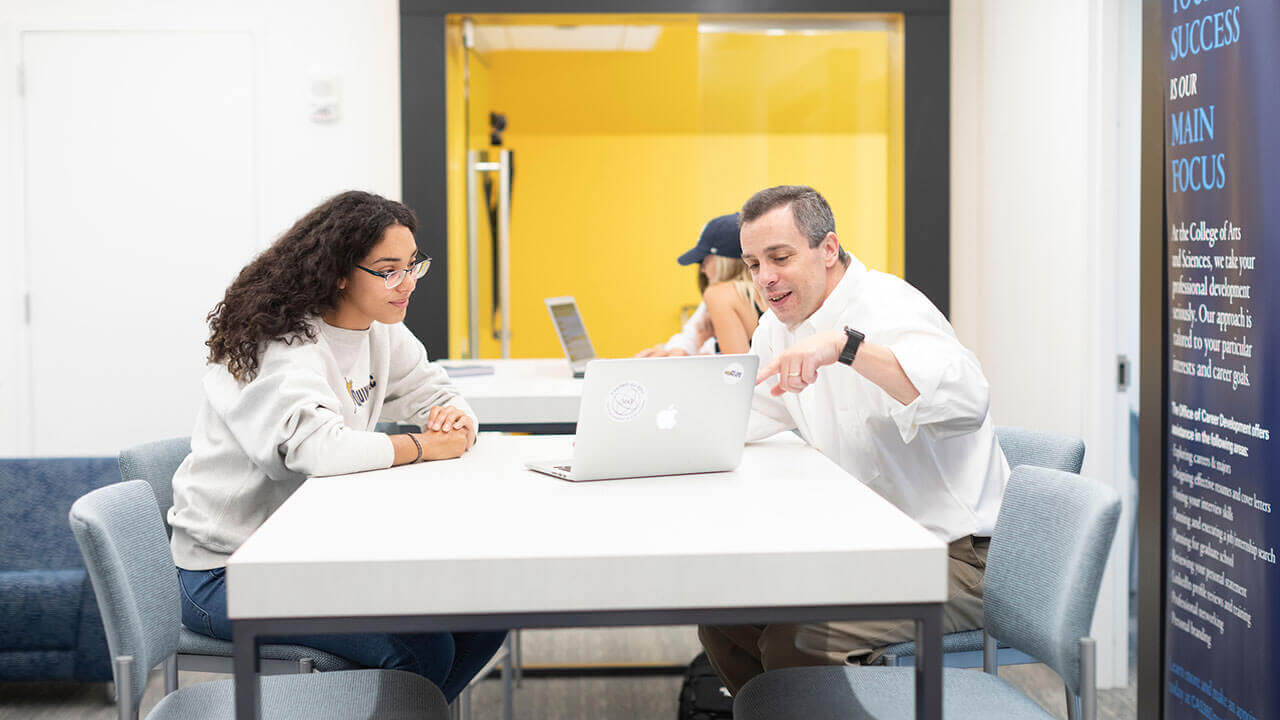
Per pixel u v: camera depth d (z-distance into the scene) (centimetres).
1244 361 196
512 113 427
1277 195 186
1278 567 187
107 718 306
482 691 332
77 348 425
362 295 200
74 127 420
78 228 422
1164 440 227
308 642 188
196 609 190
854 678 177
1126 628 333
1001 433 237
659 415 174
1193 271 214
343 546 130
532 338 433
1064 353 338
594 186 430
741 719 166
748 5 417
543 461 194
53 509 333
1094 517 158
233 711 164
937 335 202
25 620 304
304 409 182
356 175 425
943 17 418
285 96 422
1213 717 209
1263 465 191
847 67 431
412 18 412
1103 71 318
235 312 195
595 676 345
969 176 425
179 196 423
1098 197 320
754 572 127
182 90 421
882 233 435
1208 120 206
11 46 416
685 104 429
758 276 220
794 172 432
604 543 131
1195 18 210
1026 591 173
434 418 212
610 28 425
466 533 137
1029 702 169
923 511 215
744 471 184
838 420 223
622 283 433
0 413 423
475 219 429
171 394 427
